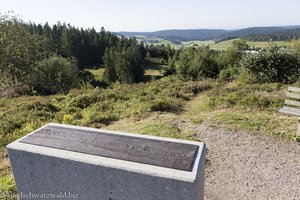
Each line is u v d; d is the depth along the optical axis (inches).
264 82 460.1
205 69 840.9
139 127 267.7
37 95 515.5
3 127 287.6
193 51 987.3
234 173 178.7
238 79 503.2
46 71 1173.1
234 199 154.0
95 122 303.3
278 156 194.4
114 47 2689.5
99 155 117.1
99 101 387.2
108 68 2228.1
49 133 140.8
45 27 2687.0
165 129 252.2
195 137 233.6
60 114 337.1
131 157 114.3
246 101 320.5
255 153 200.8
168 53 3334.2
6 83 854.5
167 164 108.0
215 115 285.7
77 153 119.4
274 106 300.7
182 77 770.2
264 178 170.4
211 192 161.3
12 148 126.9
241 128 243.4
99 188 115.3
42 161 122.3
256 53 476.1
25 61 936.3
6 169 200.5
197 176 102.4
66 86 1186.6
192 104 361.4
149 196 107.0
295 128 233.8
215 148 213.0
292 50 478.3
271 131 231.8
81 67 2522.1
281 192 156.0
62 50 2361.0
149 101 354.3
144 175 105.0
